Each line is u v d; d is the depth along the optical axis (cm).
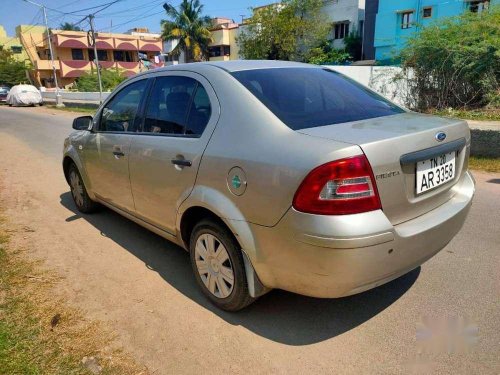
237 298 272
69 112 2381
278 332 266
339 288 225
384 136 228
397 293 304
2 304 299
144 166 333
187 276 344
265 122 250
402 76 1387
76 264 368
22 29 5491
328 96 295
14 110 2708
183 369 235
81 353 248
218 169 261
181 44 4284
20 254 388
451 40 1244
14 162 880
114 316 286
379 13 2734
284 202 224
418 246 240
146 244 410
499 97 1134
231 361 241
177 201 301
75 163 470
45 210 527
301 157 220
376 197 219
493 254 361
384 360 238
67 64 5012
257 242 244
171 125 316
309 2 2933
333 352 246
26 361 239
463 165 290
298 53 3091
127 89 387
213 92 285
